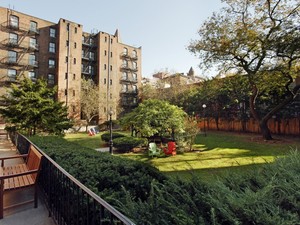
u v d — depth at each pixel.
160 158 7.69
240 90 17.28
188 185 1.83
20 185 2.86
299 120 14.63
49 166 2.84
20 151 7.23
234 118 19.36
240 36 10.52
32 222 2.53
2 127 18.55
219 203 1.33
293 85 15.64
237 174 2.12
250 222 1.22
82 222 1.73
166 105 8.91
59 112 11.43
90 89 26.33
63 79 25.80
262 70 11.41
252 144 11.20
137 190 2.43
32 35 24.97
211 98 20.08
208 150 9.40
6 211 2.81
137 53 36.06
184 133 9.26
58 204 2.41
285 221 1.17
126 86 33.97
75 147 4.89
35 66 24.81
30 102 10.39
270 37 10.11
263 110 16.20
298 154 2.44
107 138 11.77
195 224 1.22
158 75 34.03
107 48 30.94
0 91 22.30
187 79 31.75
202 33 11.80
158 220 1.31
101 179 2.44
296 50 9.55
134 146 9.29
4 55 23.16
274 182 1.66
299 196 1.49
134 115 8.98
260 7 10.48
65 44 26.36
